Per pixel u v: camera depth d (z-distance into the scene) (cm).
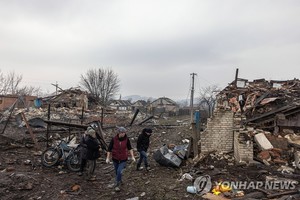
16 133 1964
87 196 847
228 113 1236
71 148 1136
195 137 1213
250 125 1466
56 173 1064
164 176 1010
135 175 1033
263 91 1819
